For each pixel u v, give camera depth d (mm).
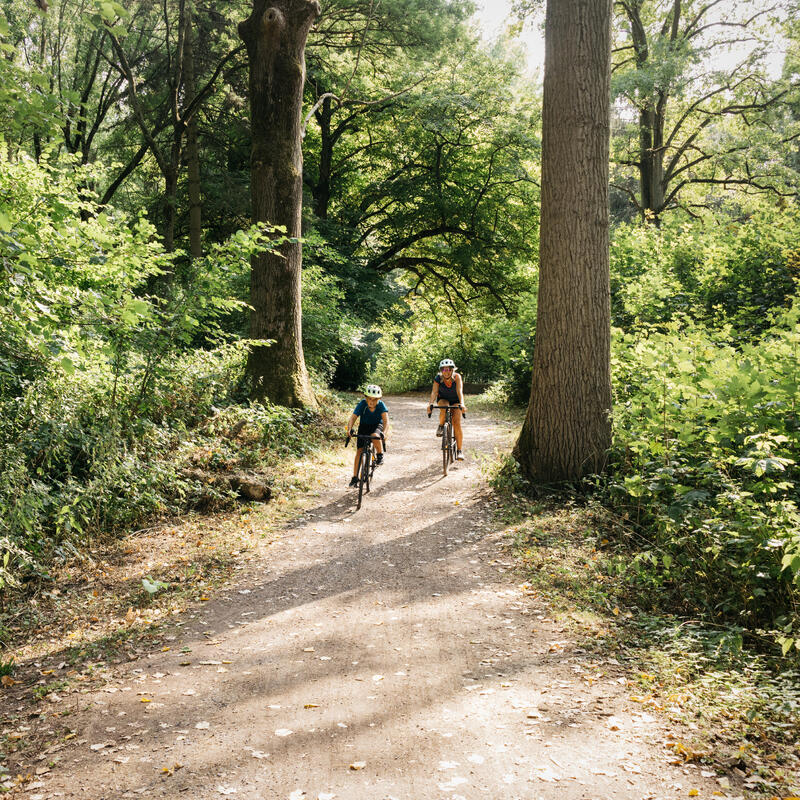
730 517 6043
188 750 3869
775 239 15484
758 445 5730
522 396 19859
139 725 4195
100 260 7441
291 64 12750
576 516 8055
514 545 7512
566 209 9016
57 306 6855
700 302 15336
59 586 6840
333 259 19828
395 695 4453
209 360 12305
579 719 4043
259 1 12820
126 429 8930
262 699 4484
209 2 20938
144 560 7488
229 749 3863
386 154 27281
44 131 6574
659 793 3301
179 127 19781
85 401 8750
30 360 7535
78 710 4430
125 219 9133
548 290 9203
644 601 5965
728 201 34938
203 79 22016
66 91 6512
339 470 11570
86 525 7934
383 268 29125
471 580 6727
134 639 5605
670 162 32062
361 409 9812
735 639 4977
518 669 4773
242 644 5445
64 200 8500
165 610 6227
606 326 9141
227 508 9234
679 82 25766
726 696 4164
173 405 10711
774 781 3348
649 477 7629
